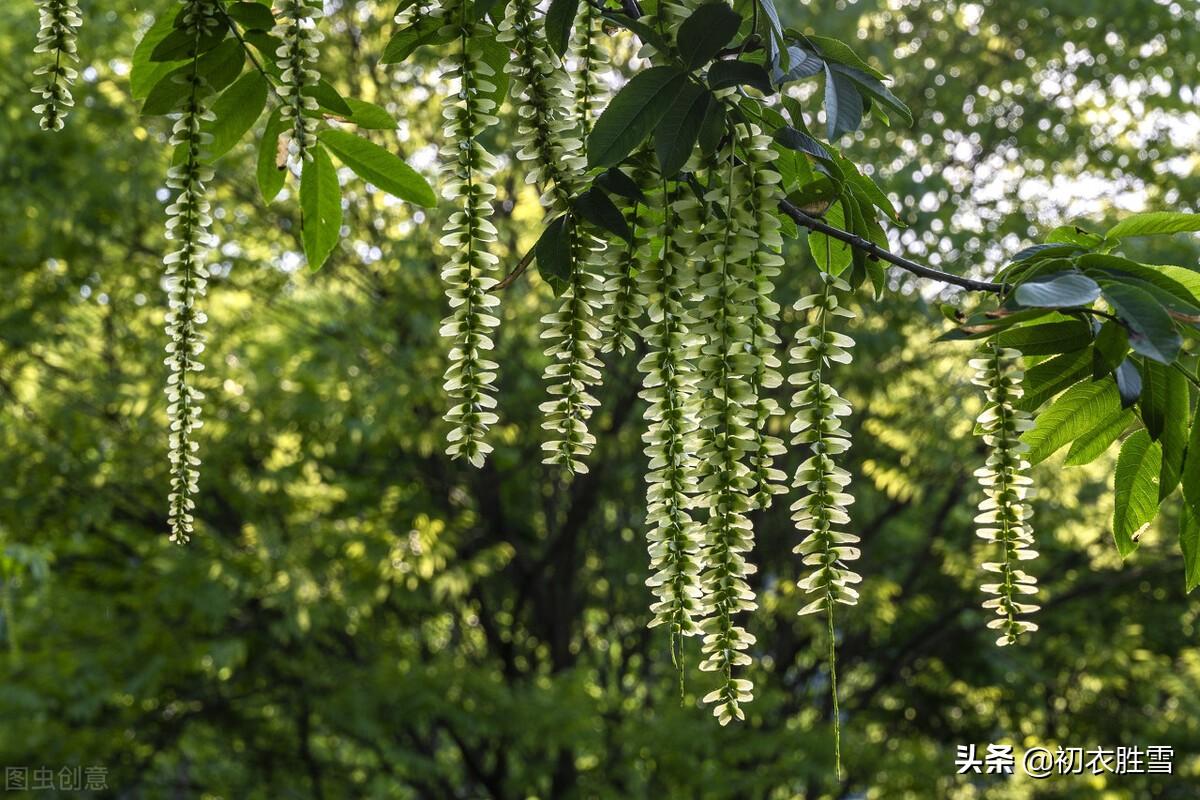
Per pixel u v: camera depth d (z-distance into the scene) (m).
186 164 1.57
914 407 8.51
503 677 9.73
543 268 1.43
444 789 10.37
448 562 8.62
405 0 1.49
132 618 8.54
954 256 7.80
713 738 7.95
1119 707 10.73
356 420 7.87
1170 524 8.80
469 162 1.46
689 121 1.40
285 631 7.76
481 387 1.46
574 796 8.49
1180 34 8.27
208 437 7.95
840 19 7.89
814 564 1.39
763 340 1.43
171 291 1.57
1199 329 1.36
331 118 1.77
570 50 1.56
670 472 1.42
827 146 1.54
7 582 4.18
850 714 10.36
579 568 10.48
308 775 10.09
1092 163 8.82
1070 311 1.37
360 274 8.50
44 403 8.34
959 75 8.66
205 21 1.54
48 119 1.57
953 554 9.38
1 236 7.77
